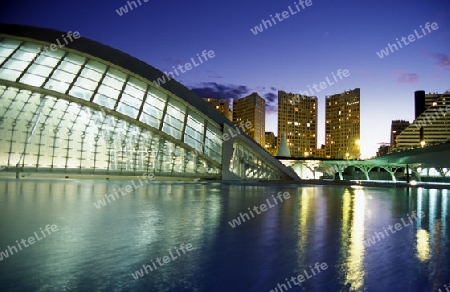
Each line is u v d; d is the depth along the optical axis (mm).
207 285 4391
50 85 35500
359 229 8703
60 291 4031
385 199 20891
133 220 9266
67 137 35438
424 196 25281
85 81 37750
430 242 7266
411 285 4551
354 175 104938
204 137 43906
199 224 8914
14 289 4055
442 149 58594
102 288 4180
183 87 43812
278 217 10828
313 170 96562
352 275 4910
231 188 29016
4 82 33531
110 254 5703
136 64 40906
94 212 10688
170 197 17531
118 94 39094
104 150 37156
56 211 10570
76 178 35188
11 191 17625
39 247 6027
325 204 15945
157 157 40125
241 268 5121
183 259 5551
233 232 7938
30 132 33812
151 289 4195
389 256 6008
